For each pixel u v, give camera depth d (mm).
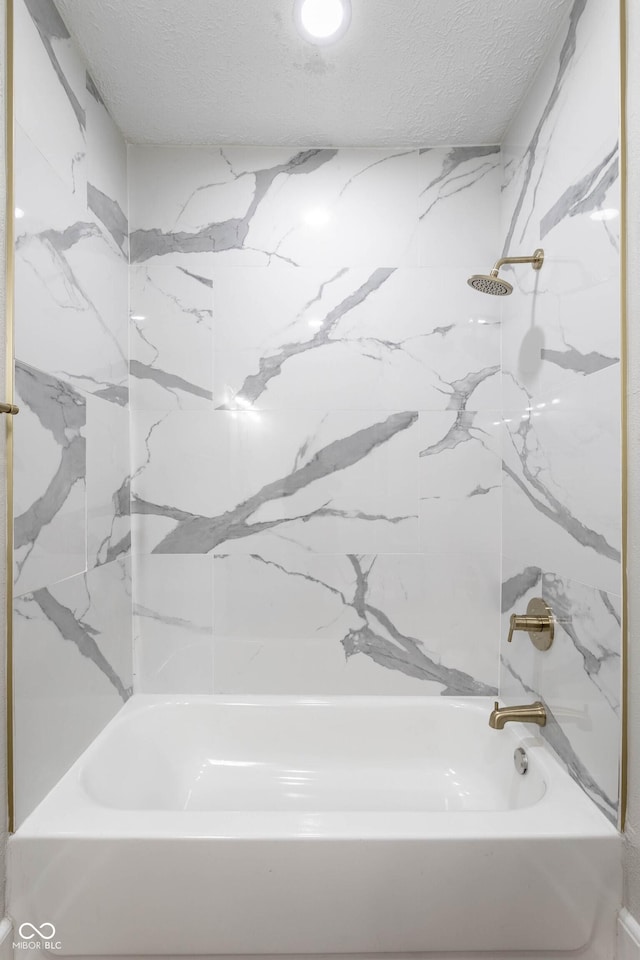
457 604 1721
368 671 1726
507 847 1036
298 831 1040
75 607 1303
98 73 1396
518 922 1040
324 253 1709
